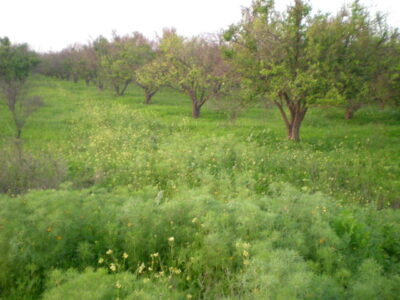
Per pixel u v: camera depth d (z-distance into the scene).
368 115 17.34
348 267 3.67
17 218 4.17
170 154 8.99
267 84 11.73
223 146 10.17
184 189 6.45
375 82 11.25
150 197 5.73
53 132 13.17
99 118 15.23
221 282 3.46
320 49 10.41
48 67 44.28
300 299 2.71
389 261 4.00
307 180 7.83
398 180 8.28
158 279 3.44
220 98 17.67
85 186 7.34
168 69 19.06
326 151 11.28
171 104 23.14
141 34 29.88
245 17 12.09
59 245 3.83
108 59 26.89
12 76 25.94
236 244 3.72
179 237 4.32
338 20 10.90
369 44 11.10
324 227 4.20
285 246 3.86
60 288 2.94
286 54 11.44
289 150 10.63
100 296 2.85
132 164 8.05
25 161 7.48
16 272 3.58
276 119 17.36
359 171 8.77
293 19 11.09
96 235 4.23
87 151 10.09
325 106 12.30
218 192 6.51
